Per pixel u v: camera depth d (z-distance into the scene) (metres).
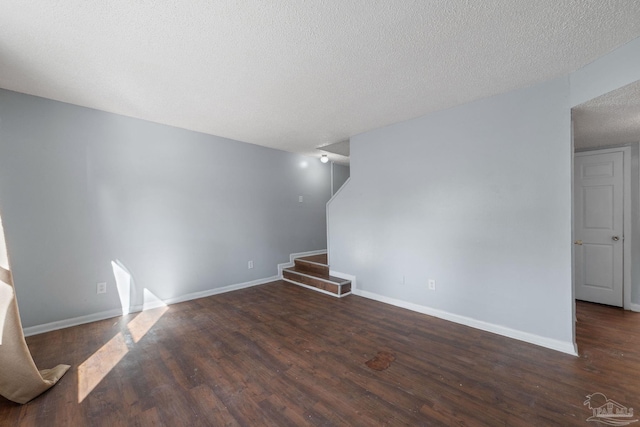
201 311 3.28
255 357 2.24
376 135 3.63
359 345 2.42
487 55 1.92
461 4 1.43
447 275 2.96
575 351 2.20
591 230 3.38
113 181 3.11
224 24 1.59
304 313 3.20
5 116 2.52
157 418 1.59
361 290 3.87
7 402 1.72
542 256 2.36
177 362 2.17
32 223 2.66
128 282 3.21
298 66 2.07
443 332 2.66
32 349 2.37
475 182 2.73
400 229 3.38
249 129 3.68
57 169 2.78
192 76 2.22
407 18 1.54
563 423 1.51
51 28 1.62
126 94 2.59
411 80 2.30
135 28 1.63
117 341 2.52
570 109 2.20
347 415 1.60
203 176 3.85
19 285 2.60
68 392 1.81
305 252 5.30
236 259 4.23
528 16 1.52
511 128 2.50
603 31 1.64
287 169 4.99
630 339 2.44
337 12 1.50
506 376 1.94
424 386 1.85
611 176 3.24
